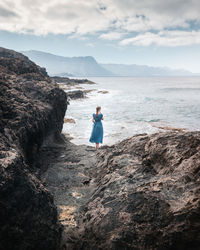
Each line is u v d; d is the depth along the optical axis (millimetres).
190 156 2627
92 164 5223
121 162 3906
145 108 22047
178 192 2172
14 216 2084
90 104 25297
